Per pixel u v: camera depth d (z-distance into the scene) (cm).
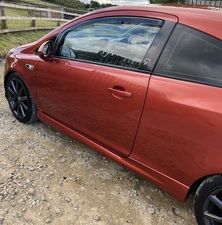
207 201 176
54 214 206
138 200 225
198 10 193
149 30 202
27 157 270
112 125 220
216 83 167
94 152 284
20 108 330
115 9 231
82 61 242
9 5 879
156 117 186
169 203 224
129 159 221
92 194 228
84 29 249
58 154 278
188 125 172
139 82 194
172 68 185
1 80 509
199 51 176
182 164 182
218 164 163
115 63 217
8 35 882
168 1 676
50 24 1368
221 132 158
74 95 246
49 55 272
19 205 212
